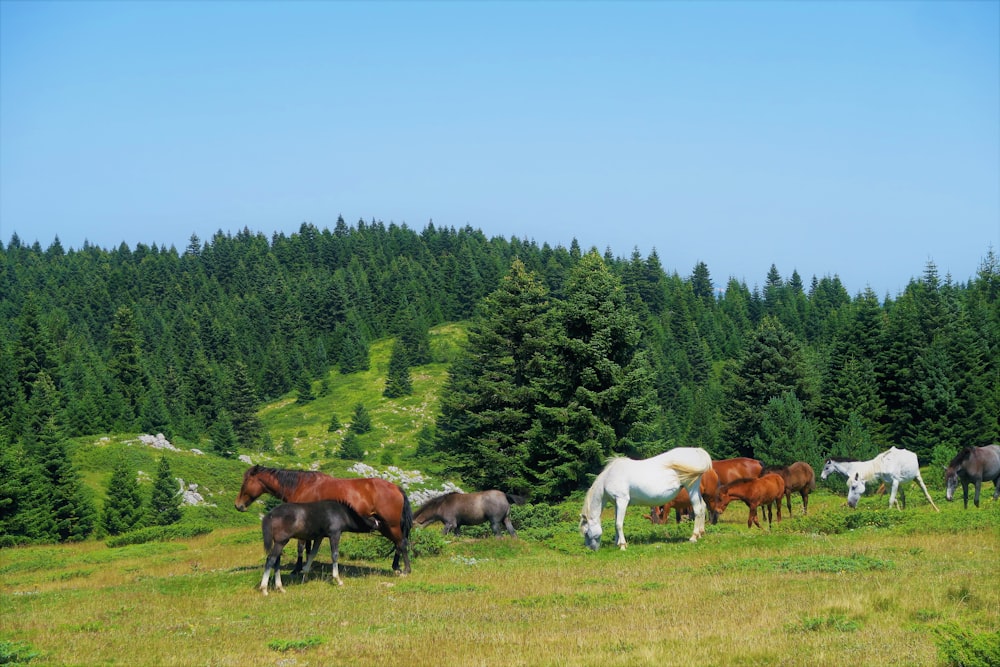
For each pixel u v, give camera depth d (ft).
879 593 42.80
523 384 143.54
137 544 132.67
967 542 61.41
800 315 570.05
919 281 366.63
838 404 219.41
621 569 59.21
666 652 34.40
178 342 521.65
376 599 52.34
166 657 38.81
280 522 56.85
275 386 481.87
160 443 257.96
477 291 602.03
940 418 208.33
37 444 186.80
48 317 504.02
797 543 65.46
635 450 127.44
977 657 29.68
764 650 33.68
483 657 35.81
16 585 84.28
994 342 242.17
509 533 82.84
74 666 37.40
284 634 43.14
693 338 449.48
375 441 364.38
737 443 214.07
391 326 587.68
